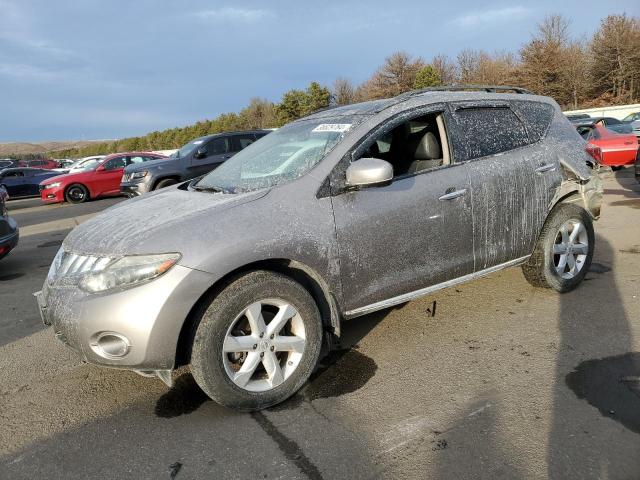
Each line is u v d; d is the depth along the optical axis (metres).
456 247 3.50
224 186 3.41
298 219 2.89
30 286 6.09
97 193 17.56
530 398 2.78
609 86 44.09
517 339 3.52
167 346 2.57
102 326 2.55
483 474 2.23
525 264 4.24
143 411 2.94
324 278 2.96
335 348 3.58
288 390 2.88
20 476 2.43
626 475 2.16
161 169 11.36
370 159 2.98
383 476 2.26
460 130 3.65
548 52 43.59
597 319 3.75
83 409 3.00
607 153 12.78
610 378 2.93
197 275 2.57
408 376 3.12
